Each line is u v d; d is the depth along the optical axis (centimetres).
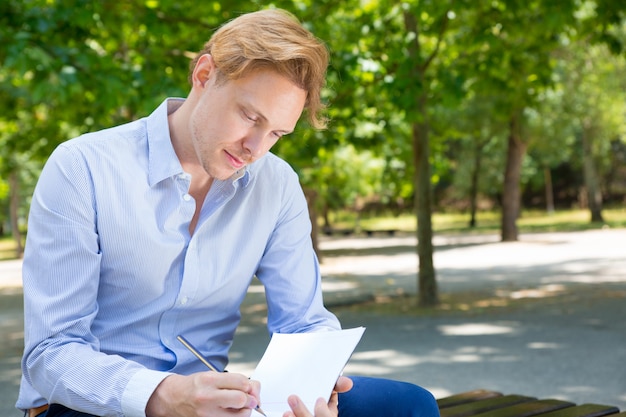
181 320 228
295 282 250
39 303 209
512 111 1187
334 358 210
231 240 231
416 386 236
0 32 779
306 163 1178
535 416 302
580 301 1095
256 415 197
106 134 220
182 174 218
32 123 1555
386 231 3447
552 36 1096
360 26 1127
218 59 202
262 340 868
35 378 209
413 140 1140
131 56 1020
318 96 210
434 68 1246
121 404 196
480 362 705
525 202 4956
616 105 3025
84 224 212
